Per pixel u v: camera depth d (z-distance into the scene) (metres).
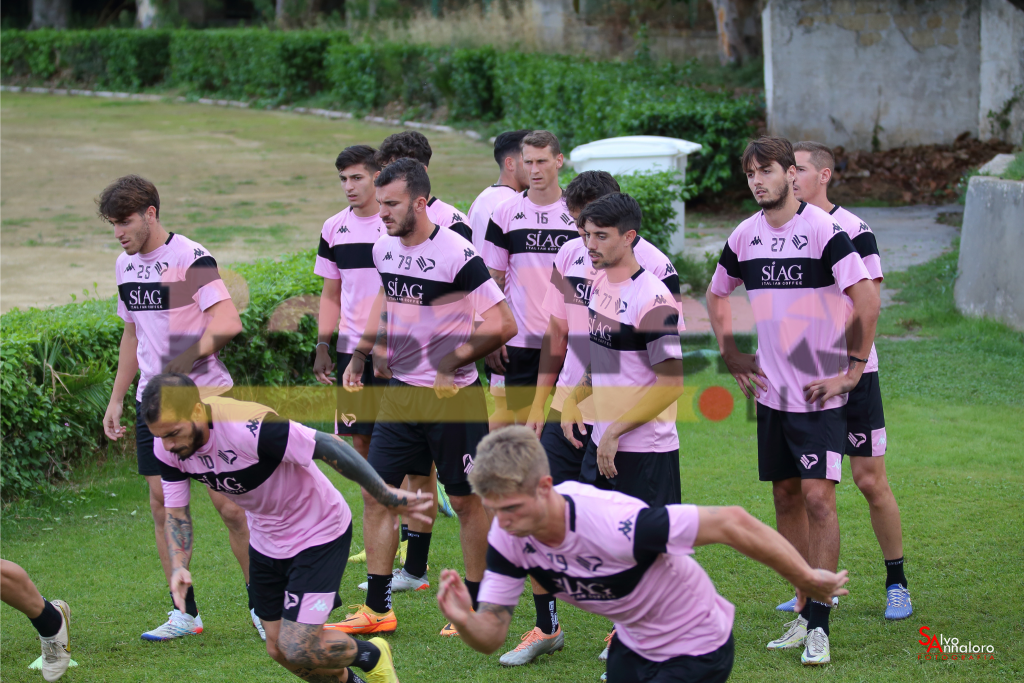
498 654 16.20
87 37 124.69
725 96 61.44
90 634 17.09
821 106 59.84
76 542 21.09
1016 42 56.00
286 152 82.50
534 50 92.25
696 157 56.47
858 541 19.77
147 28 131.62
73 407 23.50
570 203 16.95
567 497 10.71
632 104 57.50
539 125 76.06
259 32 111.44
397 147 19.58
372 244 19.72
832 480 15.90
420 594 18.75
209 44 116.19
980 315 34.62
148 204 16.84
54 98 119.75
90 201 63.94
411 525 18.75
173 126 96.81
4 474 22.22
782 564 10.59
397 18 107.25
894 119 60.03
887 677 14.59
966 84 59.50
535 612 17.89
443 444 17.06
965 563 18.41
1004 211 33.19
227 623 17.61
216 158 79.88
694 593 11.14
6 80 130.00
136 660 16.19
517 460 10.03
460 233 20.00
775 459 16.69
